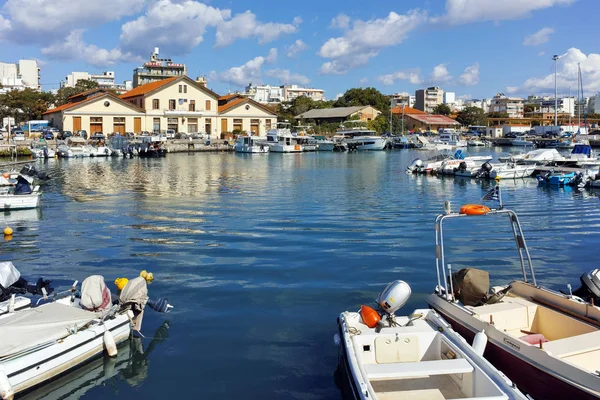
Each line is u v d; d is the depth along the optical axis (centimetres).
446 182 3816
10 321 900
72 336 886
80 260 1562
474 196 3034
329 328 1061
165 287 1301
